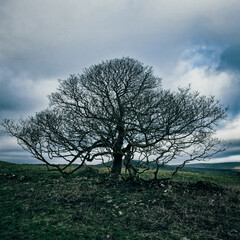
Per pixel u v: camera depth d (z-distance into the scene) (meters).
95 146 15.70
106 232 6.75
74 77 18.27
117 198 11.07
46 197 11.03
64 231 6.66
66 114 15.80
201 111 14.57
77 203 10.08
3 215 8.07
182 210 8.89
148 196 11.33
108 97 17.09
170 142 13.42
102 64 18.73
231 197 11.25
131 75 18.22
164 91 15.59
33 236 6.21
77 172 21.09
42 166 30.53
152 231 6.91
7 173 19.42
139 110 15.02
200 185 13.38
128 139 14.99
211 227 7.29
